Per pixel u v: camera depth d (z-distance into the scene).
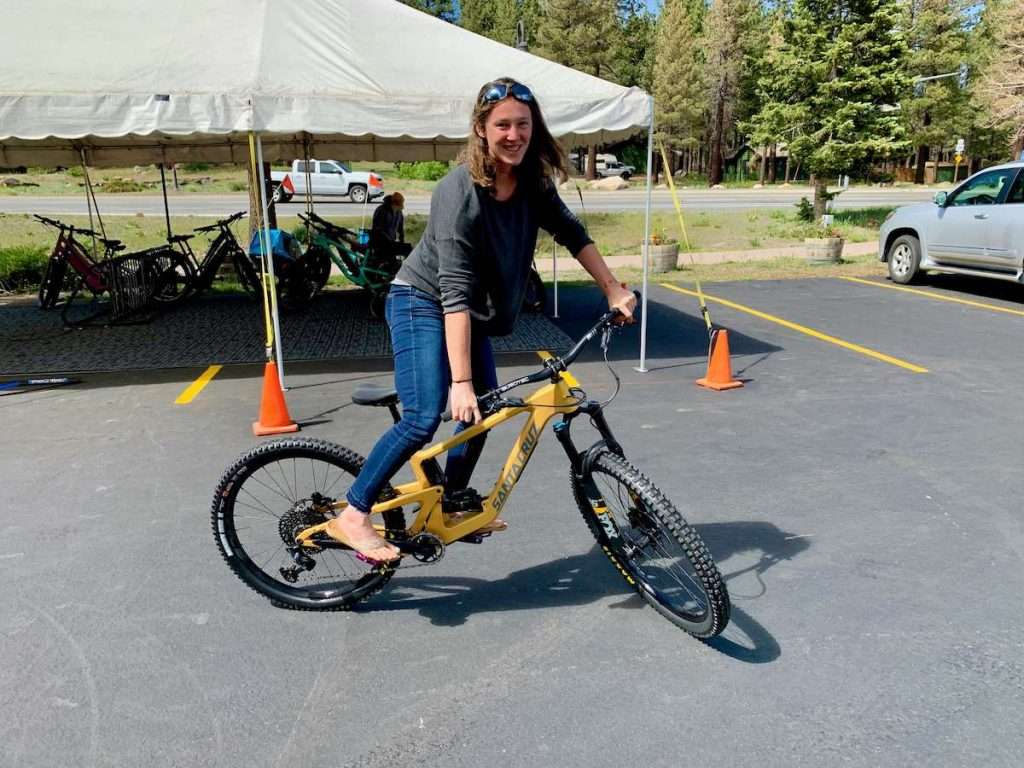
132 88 5.46
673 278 12.70
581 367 6.91
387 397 2.79
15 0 6.21
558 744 2.33
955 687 2.56
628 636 2.89
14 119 5.29
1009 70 31.30
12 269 12.20
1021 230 9.45
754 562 3.40
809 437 4.98
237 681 2.65
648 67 51.28
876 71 19.34
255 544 3.51
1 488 4.30
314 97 5.62
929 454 4.66
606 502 2.91
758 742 2.33
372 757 2.30
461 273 2.55
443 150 12.66
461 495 2.96
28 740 2.37
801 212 22.31
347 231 10.11
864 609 3.03
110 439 5.11
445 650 2.82
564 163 2.65
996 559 3.41
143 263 10.00
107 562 3.48
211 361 7.34
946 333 8.08
